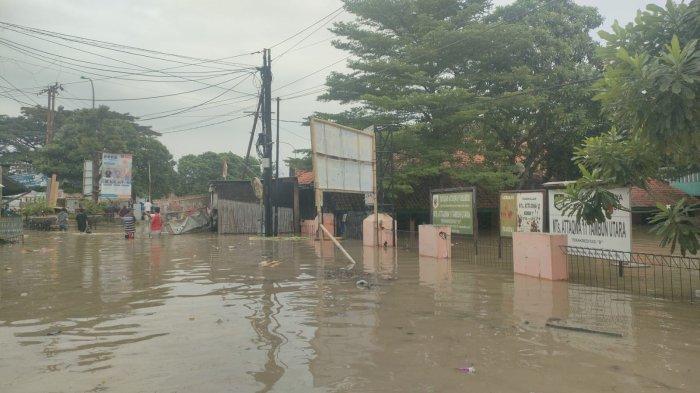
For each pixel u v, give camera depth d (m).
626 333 5.12
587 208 8.16
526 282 8.59
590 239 9.75
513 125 23.36
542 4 23.25
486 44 21.50
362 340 4.87
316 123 13.65
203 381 3.76
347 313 6.09
